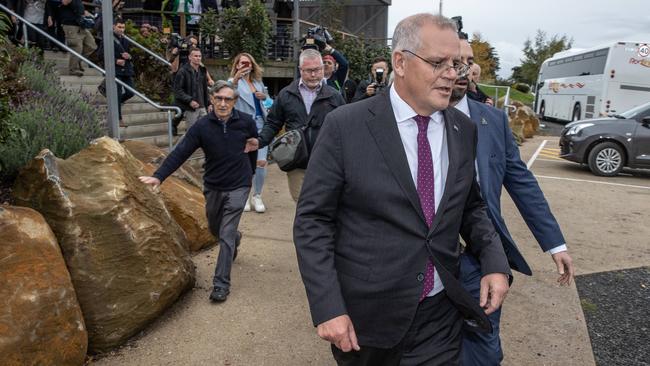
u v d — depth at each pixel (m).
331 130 1.92
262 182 6.34
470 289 2.36
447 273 1.92
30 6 8.84
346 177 1.89
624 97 18.92
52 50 8.99
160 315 3.62
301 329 3.55
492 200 2.54
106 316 3.21
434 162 2.00
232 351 3.27
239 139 4.07
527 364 3.19
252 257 4.86
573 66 22.98
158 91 10.56
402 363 2.01
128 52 8.68
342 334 1.78
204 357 3.19
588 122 10.78
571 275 2.53
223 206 4.13
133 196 3.74
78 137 4.97
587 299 4.18
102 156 3.86
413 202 1.88
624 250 5.50
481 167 2.54
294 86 4.68
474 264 2.38
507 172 2.66
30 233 2.98
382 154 1.89
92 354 3.19
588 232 6.16
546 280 4.54
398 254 1.89
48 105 5.47
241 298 4.00
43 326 2.76
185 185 5.63
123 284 3.34
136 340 3.37
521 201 2.63
